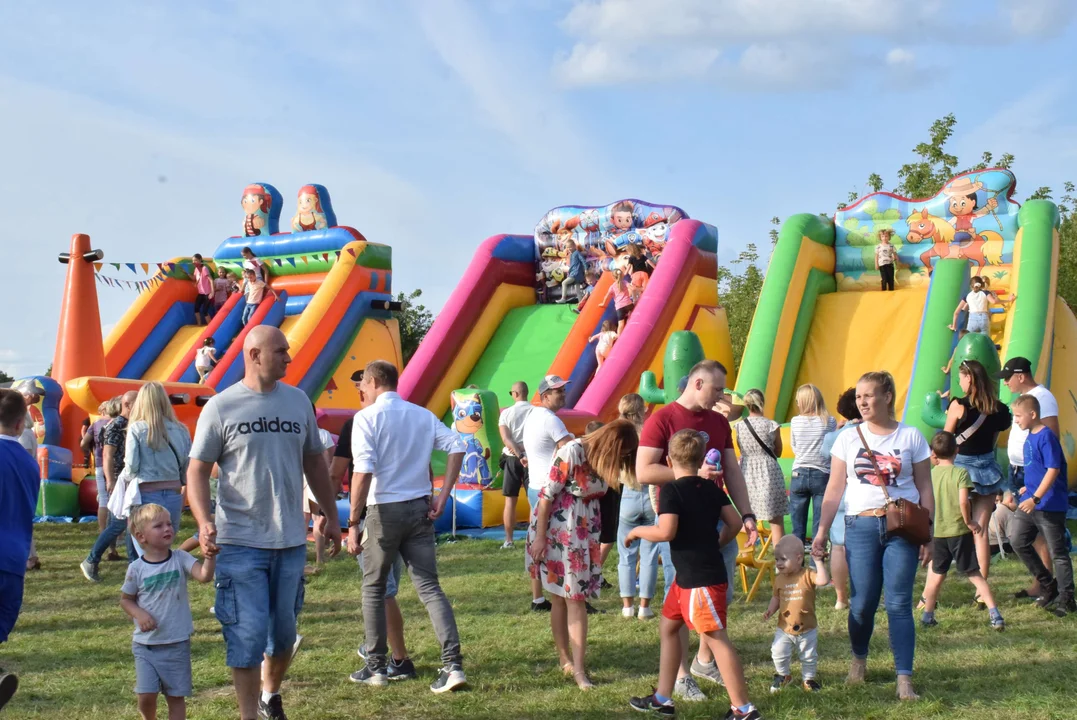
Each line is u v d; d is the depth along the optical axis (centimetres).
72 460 1562
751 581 906
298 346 1736
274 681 531
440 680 599
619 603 845
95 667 667
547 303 1895
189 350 1955
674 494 529
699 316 1612
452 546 1155
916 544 563
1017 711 528
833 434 862
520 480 1141
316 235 1964
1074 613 753
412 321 3859
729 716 526
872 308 1485
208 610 839
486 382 1711
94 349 1712
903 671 565
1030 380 805
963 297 1334
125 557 1129
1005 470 1157
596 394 1433
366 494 596
